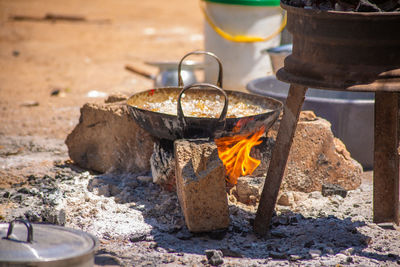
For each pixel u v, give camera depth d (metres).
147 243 4.79
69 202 5.48
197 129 5.12
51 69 13.51
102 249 4.61
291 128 4.67
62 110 9.84
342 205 5.71
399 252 4.64
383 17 3.93
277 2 9.47
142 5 25.27
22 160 6.93
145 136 6.20
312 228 5.06
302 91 4.54
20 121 9.00
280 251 4.62
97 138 6.59
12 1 24.69
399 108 4.84
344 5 4.25
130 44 17.08
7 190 5.91
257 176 5.91
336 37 4.09
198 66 9.27
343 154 6.09
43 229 3.87
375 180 5.18
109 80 12.48
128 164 6.38
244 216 5.32
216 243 4.81
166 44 17.19
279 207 5.55
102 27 19.88
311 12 4.13
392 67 4.09
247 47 9.72
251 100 6.17
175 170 5.36
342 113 6.66
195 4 25.72
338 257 4.51
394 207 5.17
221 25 9.62
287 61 4.60
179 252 4.62
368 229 5.09
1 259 3.38
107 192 5.75
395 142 4.96
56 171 6.54
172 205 5.40
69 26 19.78
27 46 16.19
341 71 4.14
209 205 4.86
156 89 6.31
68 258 3.46
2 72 12.94
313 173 6.02
